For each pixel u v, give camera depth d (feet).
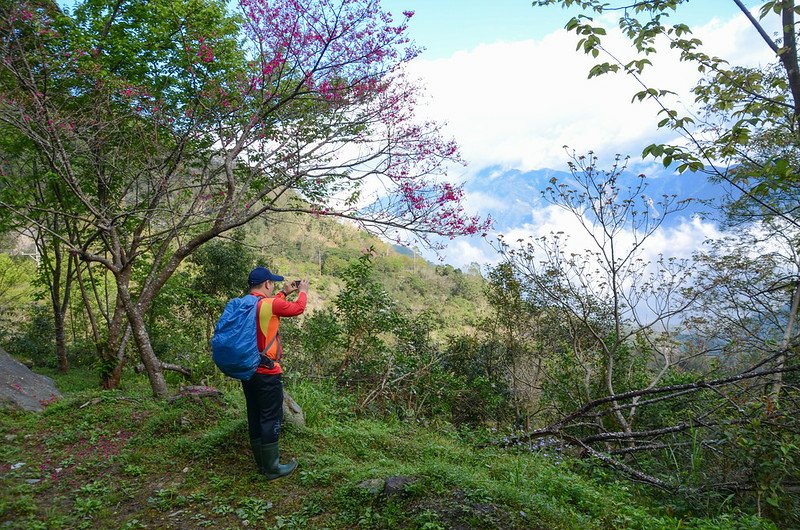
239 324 14.48
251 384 15.01
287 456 16.85
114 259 25.93
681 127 15.28
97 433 19.33
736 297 34.60
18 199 38.75
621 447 30.14
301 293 15.78
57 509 13.41
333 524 12.74
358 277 36.27
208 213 25.55
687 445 25.27
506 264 40.16
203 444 17.26
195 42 30.35
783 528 18.93
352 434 19.72
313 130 26.48
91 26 36.70
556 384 36.73
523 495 13.73
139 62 34.88
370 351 36.04
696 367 37.99
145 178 28.32
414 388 33.53
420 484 13.39
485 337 45.14
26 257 81.71
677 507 19.58
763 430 19.15
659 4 15.35
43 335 68.44
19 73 25.89
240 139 25.94
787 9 14.66
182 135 27.37
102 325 67.82
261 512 13.32
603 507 15.72
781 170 14.29
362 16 23.03
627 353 36.35
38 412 23.40
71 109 31.81
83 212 41.37
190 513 13.42
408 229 23.31
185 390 22.30
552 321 40.52
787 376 26.96
